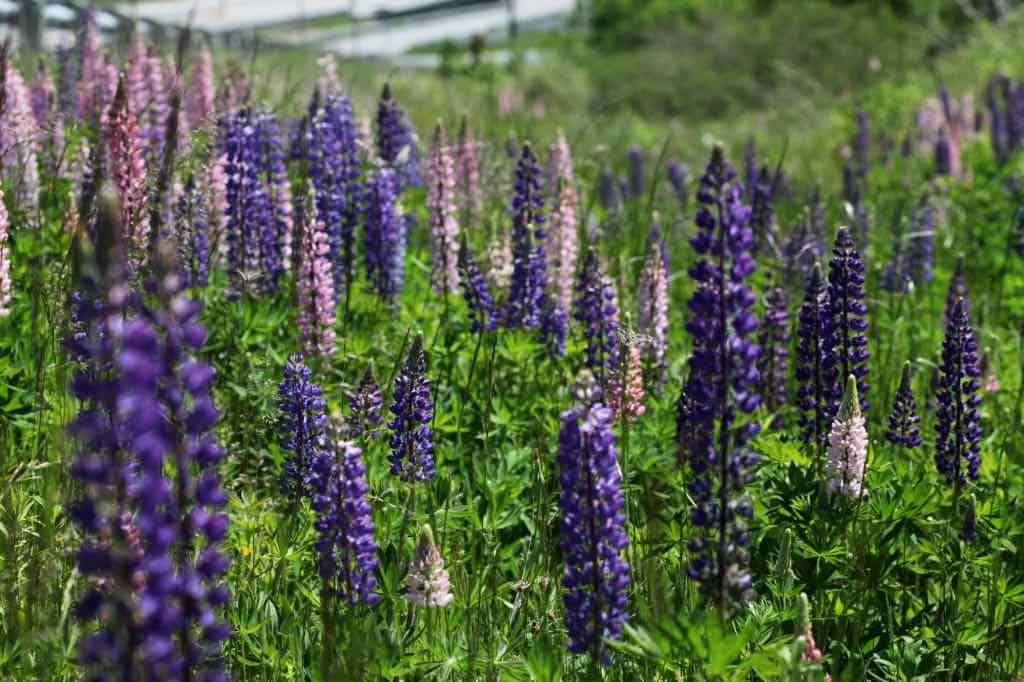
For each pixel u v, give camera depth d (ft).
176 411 8.11
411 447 15.81
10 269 19.95
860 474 15.60
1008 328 29.84
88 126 25.61
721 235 11.66
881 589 15.42
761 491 16.66
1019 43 89.86
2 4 33.24
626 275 26.13
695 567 12.10
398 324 22.61
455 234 23.93
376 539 15.58
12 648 11.70
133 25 28.45
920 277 31.71
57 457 14.28
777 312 20.61
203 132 22.75
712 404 11.85
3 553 12.92
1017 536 17.71
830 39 99.55
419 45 124.06
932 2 114.42
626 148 56.39
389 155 27.02
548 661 11.69
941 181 39.99
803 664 11.47
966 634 14.82
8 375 16.89
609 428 11.75
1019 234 32.09
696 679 12.24
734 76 98.22
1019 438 21.38
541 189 23.34
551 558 15.97
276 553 14.71
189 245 20.29
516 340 21.08
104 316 7.98
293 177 27.22
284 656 13.23
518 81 84.43
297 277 20.11
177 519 8.28
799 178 48.80
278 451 17.12
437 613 13.84
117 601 7.76
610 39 136.77
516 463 17.61
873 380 23.70
